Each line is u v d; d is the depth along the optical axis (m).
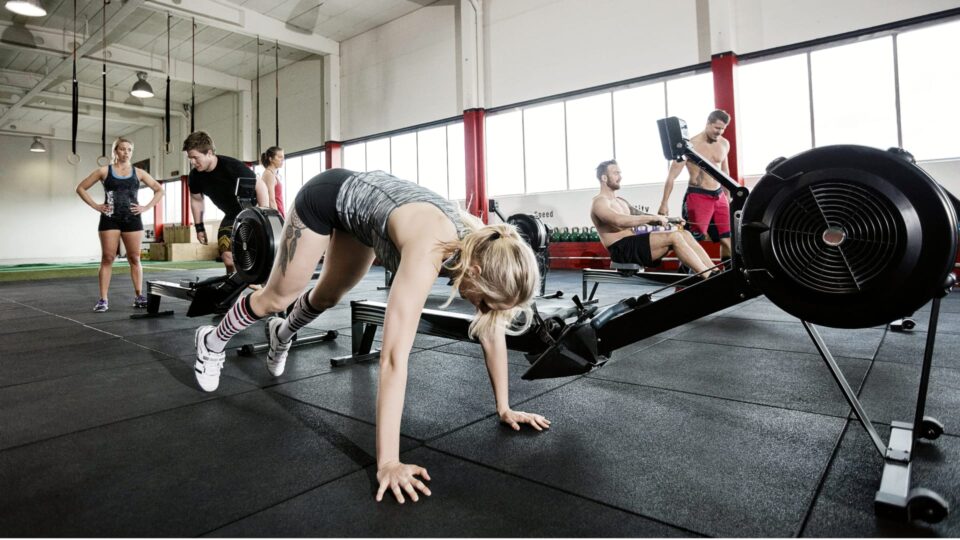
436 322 1.83
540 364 1.43
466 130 8.62
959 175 5.43
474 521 1.00
